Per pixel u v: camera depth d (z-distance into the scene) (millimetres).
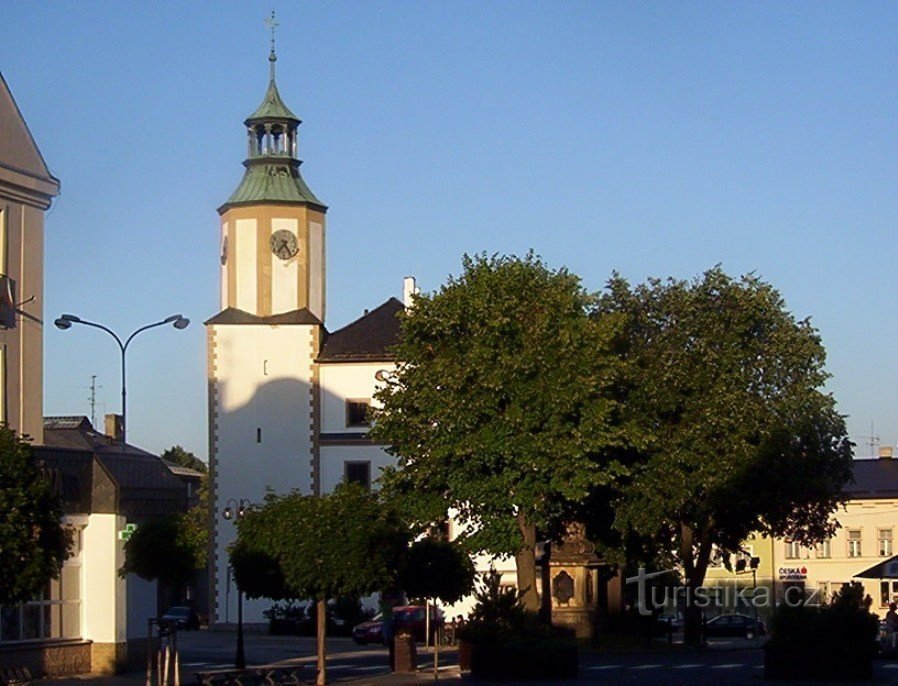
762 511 62250
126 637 42656
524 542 56969
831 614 38969
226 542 84000
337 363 85375
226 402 85375
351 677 45469
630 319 65562
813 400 64125
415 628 69688
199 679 37781
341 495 41125
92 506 42344
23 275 45344
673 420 63812
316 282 87000
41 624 40656
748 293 65562
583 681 41531
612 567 70625
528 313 57500
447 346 58875
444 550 47781
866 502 97875
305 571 40094
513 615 44281
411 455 57875
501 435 55812
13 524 28953
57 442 77562
